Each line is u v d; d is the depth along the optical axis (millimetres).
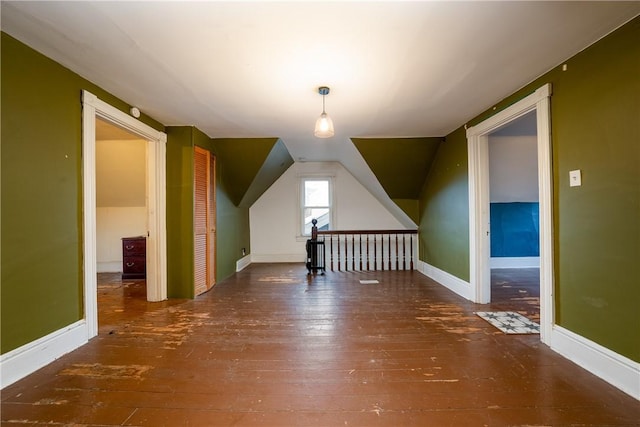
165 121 3371
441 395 1649
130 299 3523
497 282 4309
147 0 1412
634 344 1643
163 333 2504
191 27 1636
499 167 4406
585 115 1910
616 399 1608
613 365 1740
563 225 2102
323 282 4395
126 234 5230
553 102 2162
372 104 2865
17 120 1800
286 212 6168
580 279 1971
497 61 2049
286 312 3043
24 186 1844
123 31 1675
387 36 1736
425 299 3498
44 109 1968
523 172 4523
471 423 1432
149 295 3438
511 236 5355
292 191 6160
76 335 2221
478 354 2121
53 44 1817
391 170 4691
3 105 1724
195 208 3607
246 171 4621
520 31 1698
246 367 1949
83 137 2273
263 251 6168
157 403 1589
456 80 2342
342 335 2459
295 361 2027
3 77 1720
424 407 1551
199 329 2592
